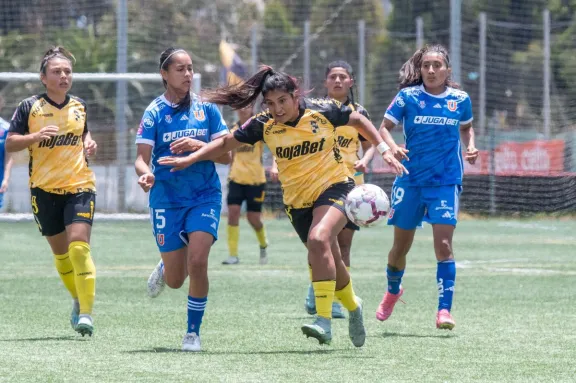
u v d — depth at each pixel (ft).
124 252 116.67
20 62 200.44
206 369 41.01
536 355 45.47
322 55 247.50
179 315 61.57
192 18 246.27
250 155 101.71
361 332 47.34
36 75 127.85
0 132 76.48
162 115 48.93
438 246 54.65
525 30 232.53
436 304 68.54
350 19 251.39
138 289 78.07
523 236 143.33
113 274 91.15
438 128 55.26
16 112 53.06
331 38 248.52
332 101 47.06
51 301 69.51
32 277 88.02
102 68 202.59
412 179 55.67
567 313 62.85
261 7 271.69
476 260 107.96
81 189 53.21
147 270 95.40
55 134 51.44
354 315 47.19
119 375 39.47
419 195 55.67
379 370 41.04
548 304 68.13
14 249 121.90
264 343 49.32
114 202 157.89
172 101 49.37
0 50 200.23
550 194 176.96
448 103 55.52
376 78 241.55
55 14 207.82
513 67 222.69
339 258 46.57
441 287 54.29
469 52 222.07
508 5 232.12
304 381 38.22
